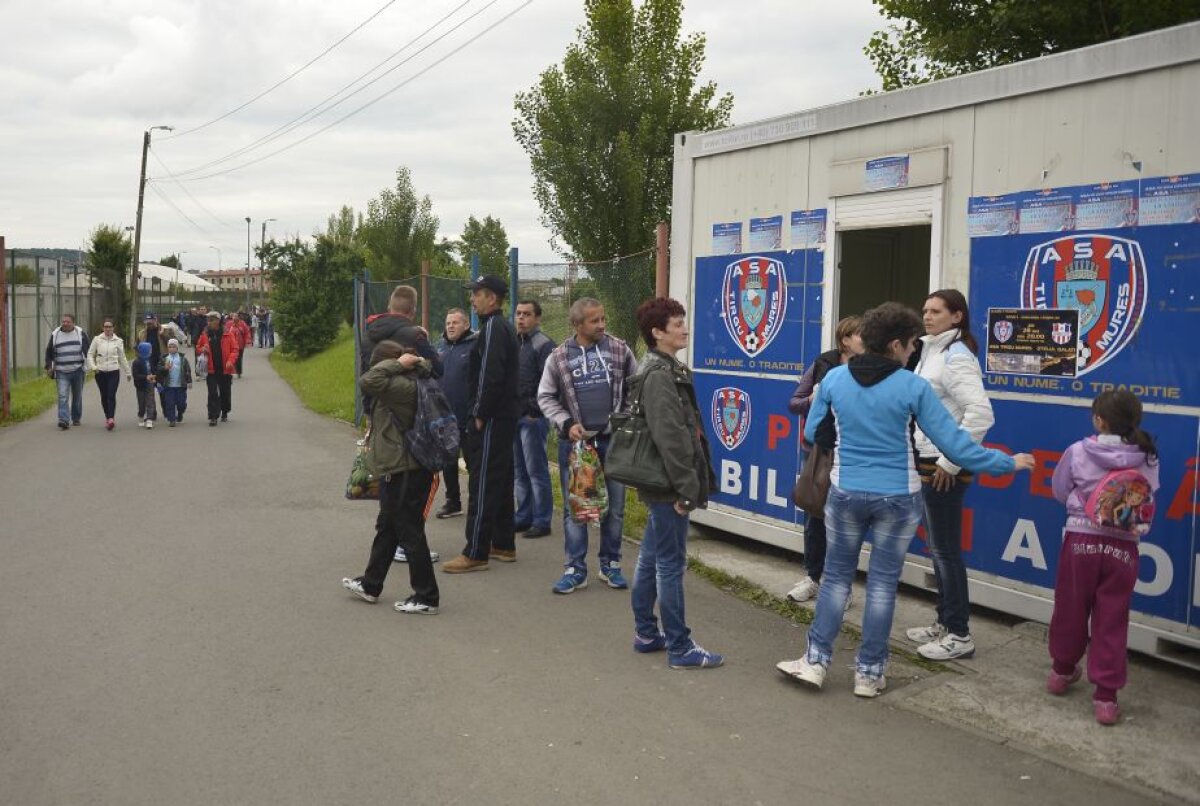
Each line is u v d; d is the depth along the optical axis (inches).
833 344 269.0
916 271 318.7
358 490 243.4
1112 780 155.9
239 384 1015.0
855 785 154.2
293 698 186.9
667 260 347.9
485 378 272.1
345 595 255.3
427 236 1716.3
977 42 547.2
